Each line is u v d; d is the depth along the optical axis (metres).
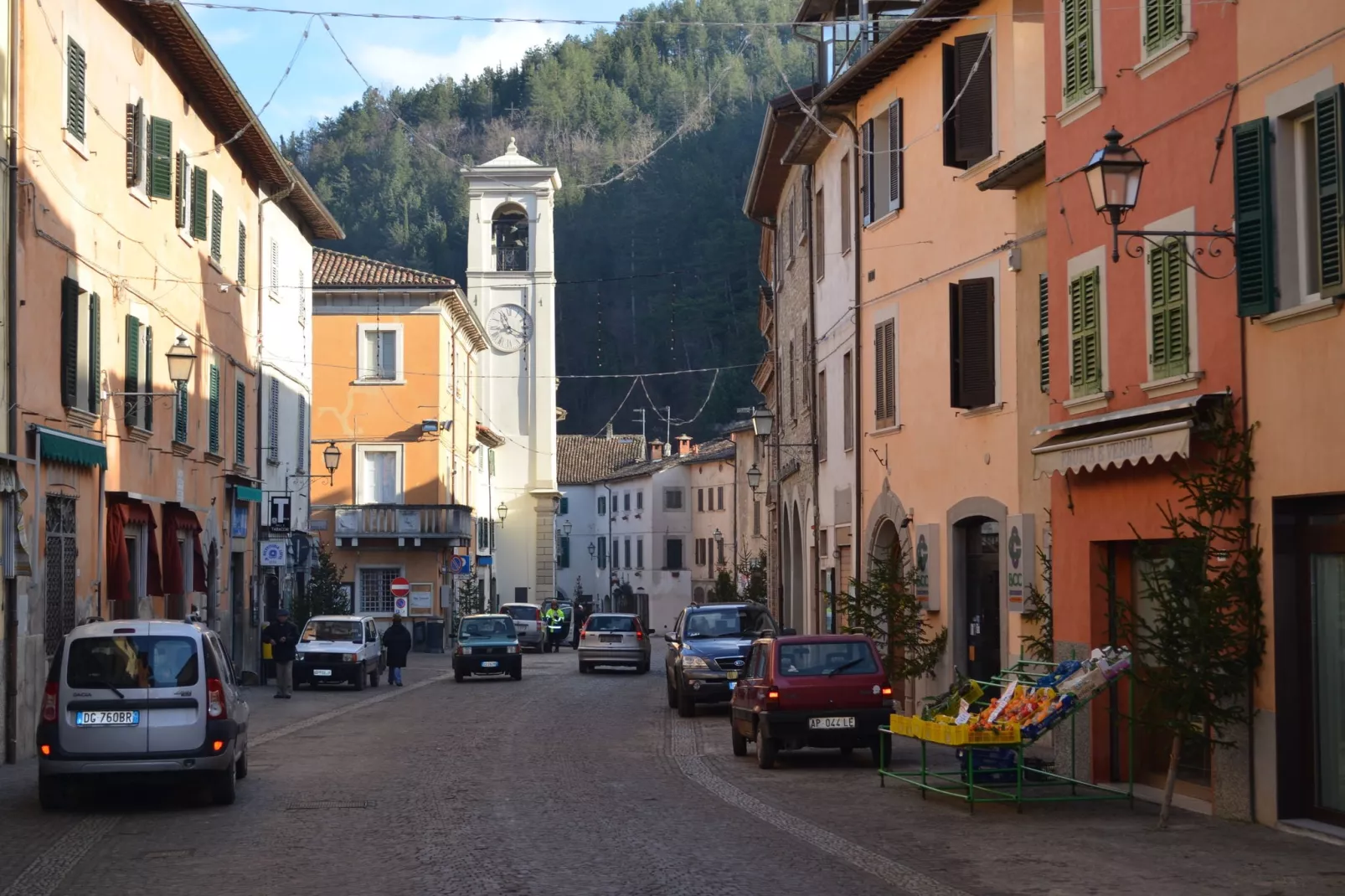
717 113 69.12
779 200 41.41
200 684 15.43
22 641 20.66
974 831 13.42
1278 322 13.20
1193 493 14.03
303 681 37.53
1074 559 17.12
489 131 82.00
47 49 22.22
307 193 42.09
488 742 23.02
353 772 18.80
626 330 90.38
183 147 30.75
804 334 36.12
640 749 21.77
